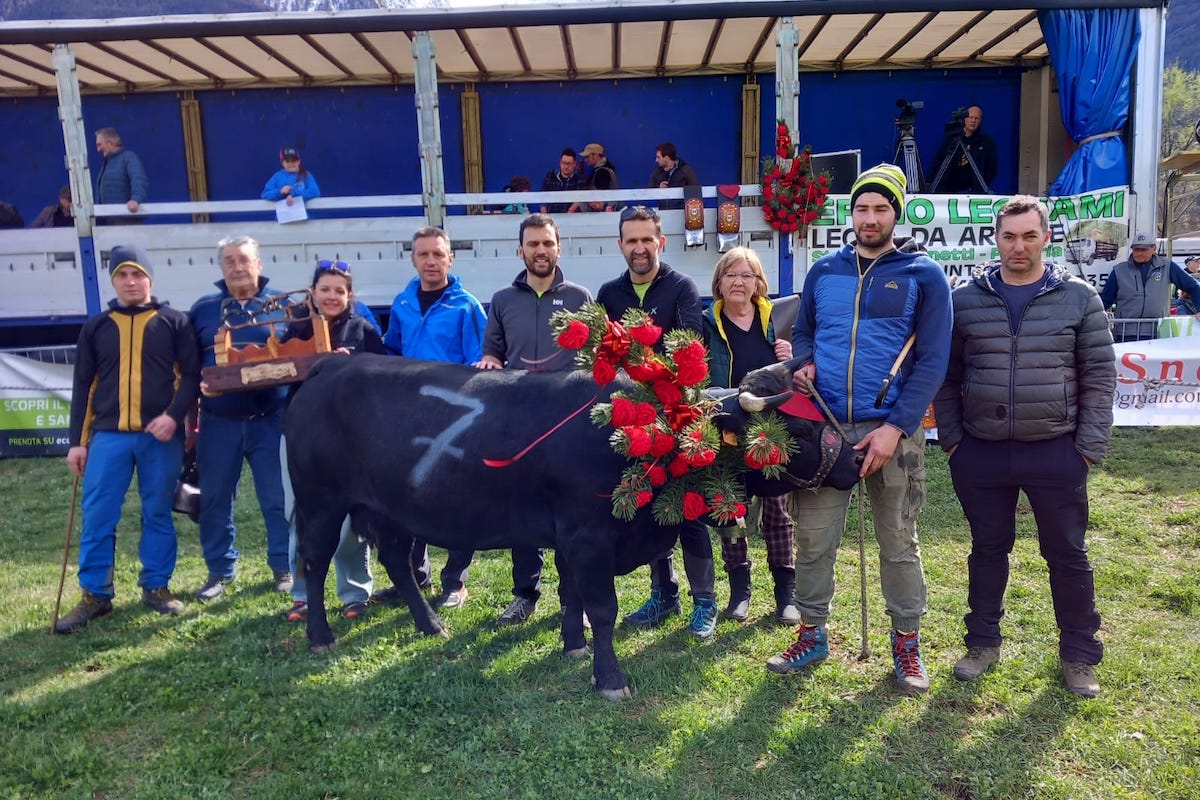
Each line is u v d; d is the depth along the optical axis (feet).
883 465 10.97
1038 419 10.96
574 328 10.07
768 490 10.99
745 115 36.50
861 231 10.91
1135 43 26.37
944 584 15.10
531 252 13.70
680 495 10.67
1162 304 26.13
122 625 14.35
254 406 15.43
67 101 26.35
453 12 26.02
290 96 36.52
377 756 10.05
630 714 11.03
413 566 15.40
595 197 26.76
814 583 11.73
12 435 27.61
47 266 27.37
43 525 20.67
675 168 29.96
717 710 11.03
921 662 11.62
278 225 27.07
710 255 27.17
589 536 11.18
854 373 10.84
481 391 11.89
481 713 11.09
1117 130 26.84
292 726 10.77
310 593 13.19
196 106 36.37
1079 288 10.93
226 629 14.03
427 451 11.80
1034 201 10.86
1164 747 9.89
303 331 14.98
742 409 10.42
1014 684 11.44
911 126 29.30
